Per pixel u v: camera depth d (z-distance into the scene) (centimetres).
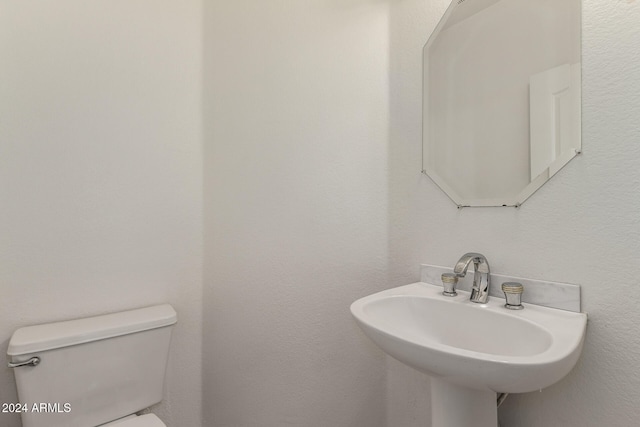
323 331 119
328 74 120
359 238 114
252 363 131
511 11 87
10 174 107
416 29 106
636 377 66
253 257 131
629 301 67
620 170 68
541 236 79
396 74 109
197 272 143
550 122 79
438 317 86
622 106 68
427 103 103
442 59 100
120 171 126
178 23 141
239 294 134
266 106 130
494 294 87
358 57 116
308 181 122
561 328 65
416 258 105
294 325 124
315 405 120
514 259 84
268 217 129
